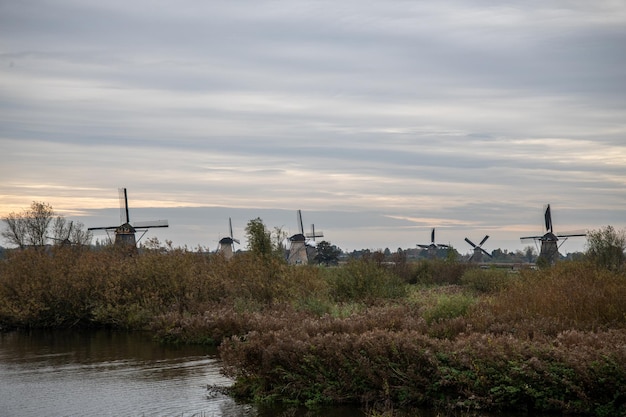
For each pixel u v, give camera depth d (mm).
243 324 28578
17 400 18859
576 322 21531
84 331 35094
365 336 18344
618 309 22547
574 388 15477
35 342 30797
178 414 17031
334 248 106188
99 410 17609
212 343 28891
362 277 35812
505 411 16094
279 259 37812
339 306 31938
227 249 95375
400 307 26562
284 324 25484
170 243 40719
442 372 16734
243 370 19422
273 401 17969
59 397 19172
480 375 16453
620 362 15375
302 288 35625
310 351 18406
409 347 17391
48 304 36625
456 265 58594
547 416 15688
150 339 31156
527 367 16031
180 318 31844
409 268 58688
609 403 15297
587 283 25672
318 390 17812
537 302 24000
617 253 42844
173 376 22016
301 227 103188
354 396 17453
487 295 37188
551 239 88125
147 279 37031
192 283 36562
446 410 16281
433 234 123000
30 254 40094
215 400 18500
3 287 37781
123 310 35625
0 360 25594
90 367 23859
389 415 15297
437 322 24438
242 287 35625
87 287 36750
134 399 18766
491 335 18500
